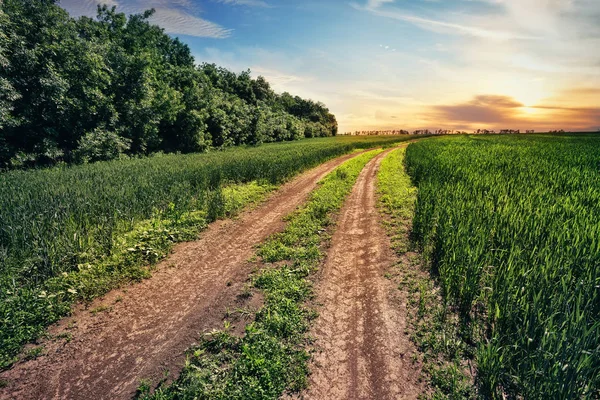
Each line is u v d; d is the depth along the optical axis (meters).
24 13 20.91
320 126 106.06
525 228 6.18
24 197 9.60
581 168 13.83
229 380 3.93
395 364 4.27
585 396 3.21
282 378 4.02
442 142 45.00
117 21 33.50
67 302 5.61
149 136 30.34
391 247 8.16
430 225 8.10
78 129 23.61
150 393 3.85
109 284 6.37
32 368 4.22
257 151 34.44
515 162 15.71
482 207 7.83
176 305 5.82
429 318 5.18
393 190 14.63
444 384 3.86
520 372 3.72
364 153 39.62
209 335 4.92
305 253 7.89
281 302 5.64
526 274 4.76
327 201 12.82
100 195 10.55
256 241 9.04
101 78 24.61
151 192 11.38
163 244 8.41
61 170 17.03
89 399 3.76
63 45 21.91
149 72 30.23
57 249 6.82
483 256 5.73
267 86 84.94
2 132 19.28
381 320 5.23
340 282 6.60
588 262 4.82
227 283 6.61
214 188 14.54
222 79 65.69
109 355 4.51
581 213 6.80
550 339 3.65
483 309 5.25
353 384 3.97
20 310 5.14
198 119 35.16
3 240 7.17
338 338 4.84
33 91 20.50
